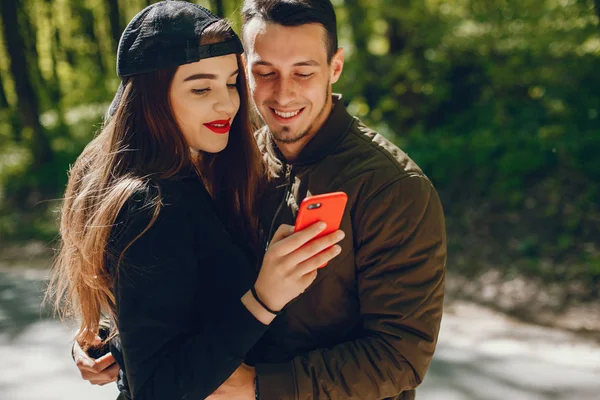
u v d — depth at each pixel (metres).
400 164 1.44
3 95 12.82
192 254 1.27
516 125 7.88
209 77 1.32
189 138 1.37
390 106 8.81
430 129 8.76
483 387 3.65
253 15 1.48
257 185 1.62
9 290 5.98
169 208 1.25
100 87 12.55
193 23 1.31
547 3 8.73
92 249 1.26
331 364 1.34
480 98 8.65
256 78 1.50
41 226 8.74
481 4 9.22
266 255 1.20
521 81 8.37
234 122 1.56
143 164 1.31
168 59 1.28
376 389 1.34
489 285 5.50
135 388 1.24
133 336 1.23
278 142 1.57
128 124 1.33
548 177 6.84
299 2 1.44
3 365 4.24
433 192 1.44
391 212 1.39
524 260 5.84
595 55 8.12
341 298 1.45
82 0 12.51
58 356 4.37
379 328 1.38
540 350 4.19
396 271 1.39
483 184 7.16
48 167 10.63
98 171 1.33
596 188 6.47
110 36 11.57
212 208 1.42
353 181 1.43
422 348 1.36
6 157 11.40
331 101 1.54
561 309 4.93
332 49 1.50
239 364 1.22
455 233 6.67
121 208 1.24
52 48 12.96
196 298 1.32
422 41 9.09
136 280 1.21
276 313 1.21
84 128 12.05
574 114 7.61
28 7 12.34
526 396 3.54
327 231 1.19
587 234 6.00
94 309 1.44
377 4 9.33
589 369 3.85
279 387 1.31
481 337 4.44
